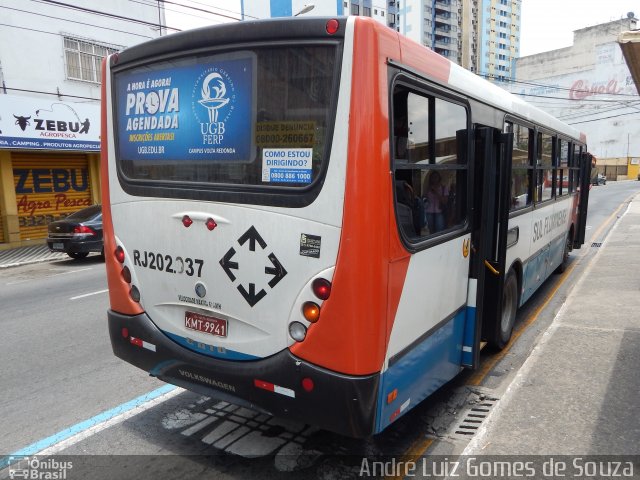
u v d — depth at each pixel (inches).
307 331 112.7
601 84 3061.0
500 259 185.8
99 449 145.3
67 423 161.8
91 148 662.5
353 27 104.2
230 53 120.6
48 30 629.0
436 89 132.7
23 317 298.5
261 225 116.9
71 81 658.2
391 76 110.4
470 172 157.0
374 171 105.3
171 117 133.0
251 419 162.1
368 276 106.7
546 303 302.8
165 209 134.6
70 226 508.7
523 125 218.1
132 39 730.8
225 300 125.3
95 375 201.9
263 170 117.3
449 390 182.4
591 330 224.7
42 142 602.5
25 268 507.5
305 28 109.3
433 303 137.7
